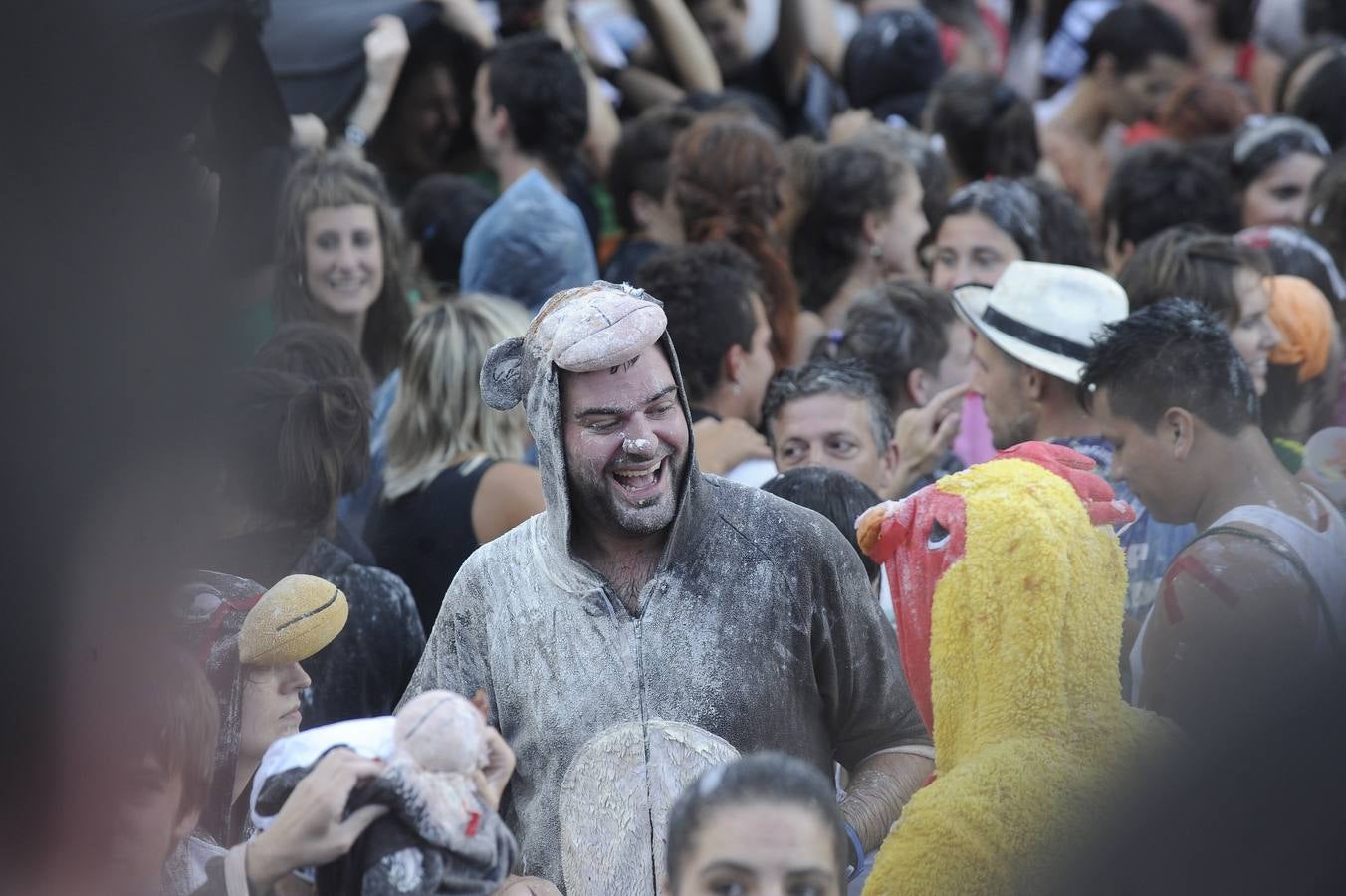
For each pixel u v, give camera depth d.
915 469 12.93
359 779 6.81
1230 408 9.45
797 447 12.02
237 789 8.86
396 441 12.91
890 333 14.17
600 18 24.09
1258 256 13.32
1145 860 4.48
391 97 20.55
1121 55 23.31
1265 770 4.35
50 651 7.79
